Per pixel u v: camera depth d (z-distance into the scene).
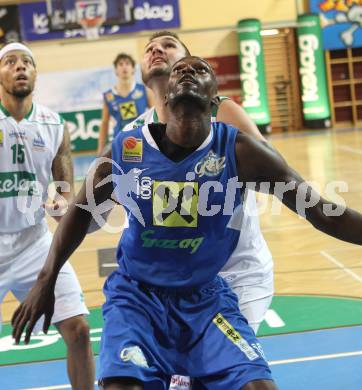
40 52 22.48
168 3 23.09
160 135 2.98
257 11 23.66
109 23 22.66
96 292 6.63
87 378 3.93
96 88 22.56
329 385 4.18
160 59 3.93
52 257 3.09
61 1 22.34
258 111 23.34
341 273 6.73
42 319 4.04
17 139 4.18
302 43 23.66
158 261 3.00
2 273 4.21
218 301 3.04
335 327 5.21
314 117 24.03
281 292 6.23
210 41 23.59
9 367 4.86
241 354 2.82
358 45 24.14
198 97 2.83
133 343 2.78
